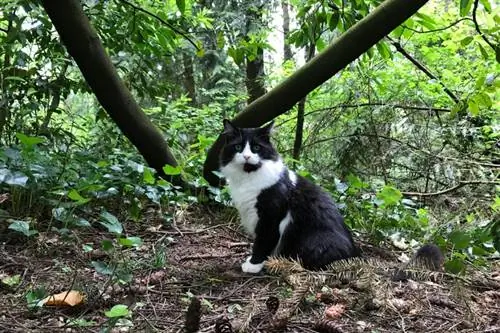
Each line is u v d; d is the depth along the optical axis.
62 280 1.11
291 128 2.75
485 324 0.98
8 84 1.75
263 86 3.21
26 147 1.38
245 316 0.90
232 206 1.72
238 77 3.41
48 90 1.81
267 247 1.32
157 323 0.97
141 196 1.69
